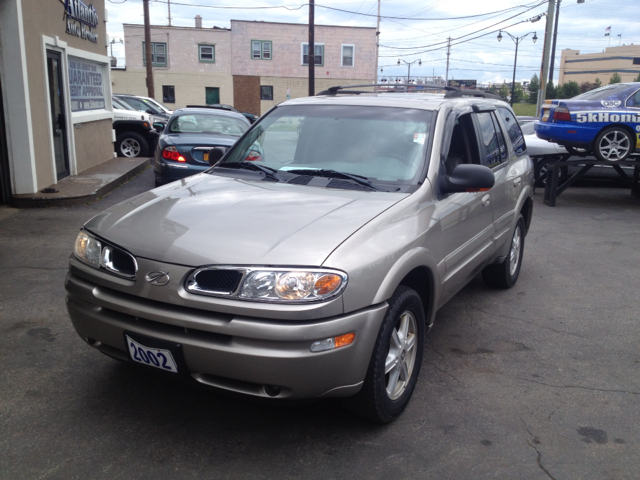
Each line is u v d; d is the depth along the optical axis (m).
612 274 6.50
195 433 3.08
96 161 12.57
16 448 2.89
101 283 2.97
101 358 3.88
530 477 2.82
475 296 5.62
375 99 4.30
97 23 12.51
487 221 4.52
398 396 3.27
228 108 19.16
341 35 43.31
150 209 3.25
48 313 4.60
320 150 3.94
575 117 10.69
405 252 3.05
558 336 4.65
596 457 3.00
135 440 2.99
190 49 42.25
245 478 2.73
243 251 2.71
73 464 2.78
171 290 2.72
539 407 3.49
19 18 8.23
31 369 3.70
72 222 7.68
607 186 13.84
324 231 2.88
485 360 4.15
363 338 2.78
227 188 3.56
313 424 3.21
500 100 5.64
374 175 3.66
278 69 43.34
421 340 3.44
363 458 2.92
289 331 2.57
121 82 42.41
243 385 2.72
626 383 3.85
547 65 25.80
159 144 9.03
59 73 10.32
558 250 7.58
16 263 5.84
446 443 3.07
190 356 2.70
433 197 3.58
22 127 8.54
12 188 8.70
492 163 4.78
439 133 3.85
